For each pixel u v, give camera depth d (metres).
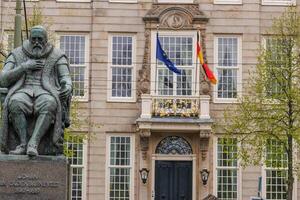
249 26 47.75
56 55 17.17
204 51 47.34
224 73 47.41
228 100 47.03
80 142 45.53
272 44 43.69
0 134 16.66
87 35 47.69
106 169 46.88
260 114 41.28
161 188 46.69
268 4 48.00
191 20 47.38
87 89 47.31
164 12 47.38
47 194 16.33
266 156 42.84
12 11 47.44
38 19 41.56
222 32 47.59
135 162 46.84
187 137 46.88
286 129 40.28
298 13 46.38
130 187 46.84
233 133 41.53
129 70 47.50
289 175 40.03
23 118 16.55
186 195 46.69
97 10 47.69
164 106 46.09
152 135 46.66
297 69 41.25
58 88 17.03
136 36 47.59
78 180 46.88
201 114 45.84
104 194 46.75
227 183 46.75
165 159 46.72
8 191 16.25
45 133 16.67
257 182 46.69
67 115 17.05
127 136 47.06
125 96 47.34
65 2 47.69
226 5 47.78
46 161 16.41
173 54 47.25
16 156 16.36
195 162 46.66
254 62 47.47
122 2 47.75
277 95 40.91
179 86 47.03
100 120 47.09
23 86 16.94
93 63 47.41
